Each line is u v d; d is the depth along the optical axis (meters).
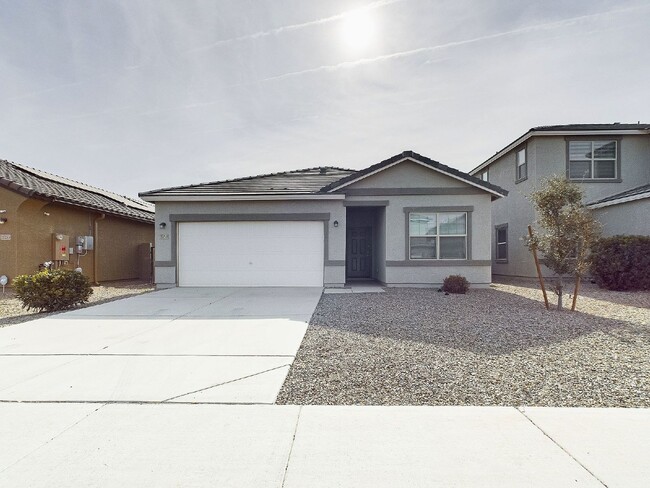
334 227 13.09
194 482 2.60
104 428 3.36
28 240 13.09
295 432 3.28
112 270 17.28
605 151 15.70
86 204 14.77
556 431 3.28
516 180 17.12
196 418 3.55
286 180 15.16
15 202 12.77
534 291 12.15
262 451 2.99
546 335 6.40
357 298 10.59
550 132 15.29
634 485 2.55
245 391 4.17
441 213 13.23
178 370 4.81
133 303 9.88
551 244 8.65
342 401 3.92
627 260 11.79
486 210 13.10
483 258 13.07
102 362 5.11
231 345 5.89
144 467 2.78
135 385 4.33
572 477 2.64
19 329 7.02
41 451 2.99
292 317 7.95
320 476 2.67
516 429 3.31
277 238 13.23
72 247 14.91
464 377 4.54
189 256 13.36
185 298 10.71
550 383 4.34
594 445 3.05
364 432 3.28
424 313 8.33
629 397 3.97
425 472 2.71
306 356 5.34
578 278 8.66
